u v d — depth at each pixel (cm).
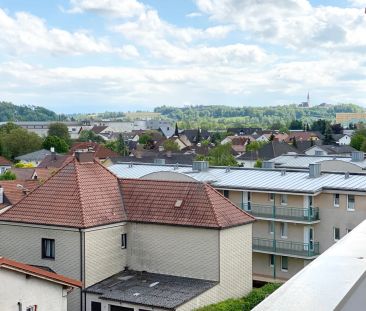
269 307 277
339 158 6800
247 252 3403
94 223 3203
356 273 328
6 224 3406
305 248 4284
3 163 11944
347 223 4181
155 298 2917
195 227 3188
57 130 18425
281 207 4403
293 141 15625
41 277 2323
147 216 3366
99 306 3059
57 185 3497
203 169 5197
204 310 2889
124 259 3406
